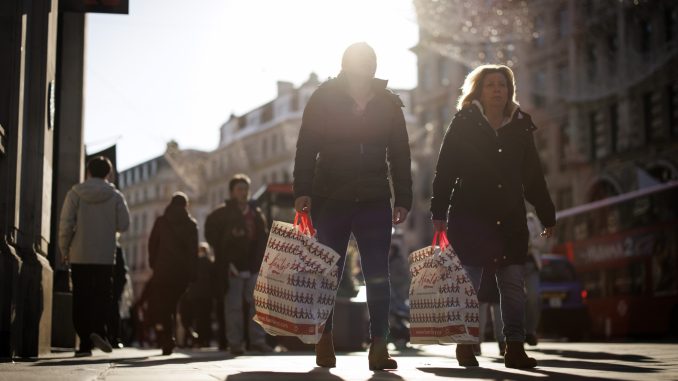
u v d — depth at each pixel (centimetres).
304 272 606
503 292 651
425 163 6278
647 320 2302
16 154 916
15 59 921
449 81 6034
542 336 2498
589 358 901
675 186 2223
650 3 4053
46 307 1027
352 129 629
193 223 1102
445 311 649
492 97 659
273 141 8894
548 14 4450
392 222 638
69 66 1473
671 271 2200
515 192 649
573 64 4516
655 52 4084
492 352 1212
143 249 10319
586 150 4612
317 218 632
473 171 651
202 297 1783
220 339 1355
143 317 2061
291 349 1506
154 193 9975
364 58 634
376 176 630
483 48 4538
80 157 1459
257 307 625
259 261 1172
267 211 2100
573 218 2680
